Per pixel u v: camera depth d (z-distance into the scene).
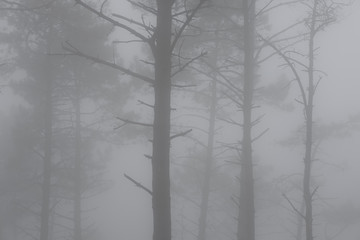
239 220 10.91
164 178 5.48
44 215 14.42
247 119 10.45
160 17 5.61
